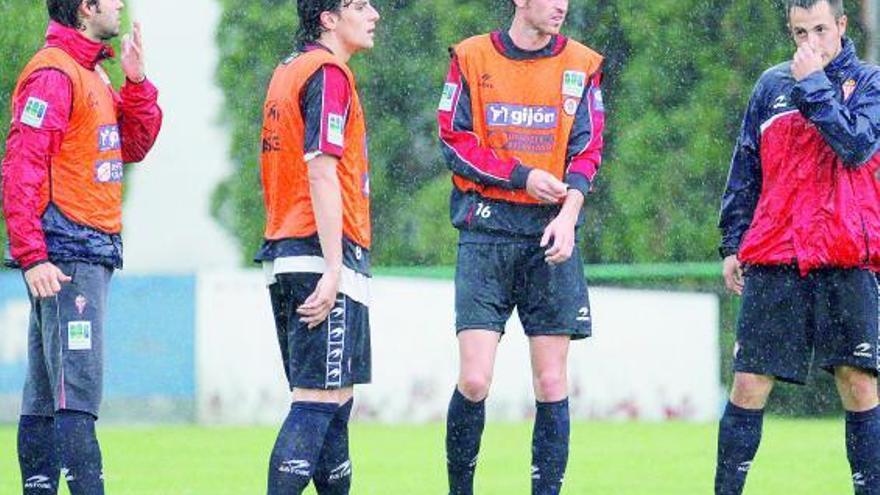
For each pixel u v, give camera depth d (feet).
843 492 105.60
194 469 120.47
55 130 73.46
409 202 216.33
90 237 74.59
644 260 208.64
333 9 72.18
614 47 210.79
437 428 155.94
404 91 216.95
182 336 161.89
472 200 77.36
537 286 76.89
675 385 165.37
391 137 216.74
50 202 74.02
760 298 76.13
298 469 69.56
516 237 76.69
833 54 75.25
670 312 165.37
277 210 71.61
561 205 76.64
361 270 71.51
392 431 152.35
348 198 71.05
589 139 77.05
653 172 208.85
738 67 208.23
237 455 130.93
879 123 73.87
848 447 77.77
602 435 147.13
